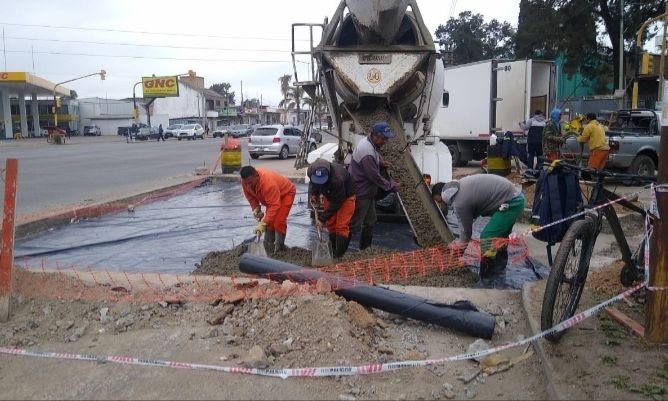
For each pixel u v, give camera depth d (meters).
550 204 4.90
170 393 3.46
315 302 4.22
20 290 4.92
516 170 15.52
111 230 9.27
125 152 31.16
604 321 4.28
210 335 4.21
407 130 9.62
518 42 35.91
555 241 4.93
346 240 6.73
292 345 3.94
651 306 3.86
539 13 34.28
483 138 18.16
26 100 67.12
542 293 4.91
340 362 3.78
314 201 6.73
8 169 4.55
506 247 6.41
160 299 4.80
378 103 8.98
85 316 4.56
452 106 19.05
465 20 55.25
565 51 34.78
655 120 14.97
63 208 10.39
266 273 4.98
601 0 32.47
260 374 3.65
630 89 30.50
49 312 4.61
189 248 7.95
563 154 14.34
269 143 25.34
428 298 4.93
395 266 6.24
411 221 7.15
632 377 3.42
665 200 3.73
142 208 11.55
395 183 7.15
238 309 4.54
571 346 3.86
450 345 4.18
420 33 8.86
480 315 4.28
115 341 4.17
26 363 3.88
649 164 14.48
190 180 15.38
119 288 5.09
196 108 85.31
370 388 3.54
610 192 4.46
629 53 33.03
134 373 3.71
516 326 4.46
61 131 49.12
